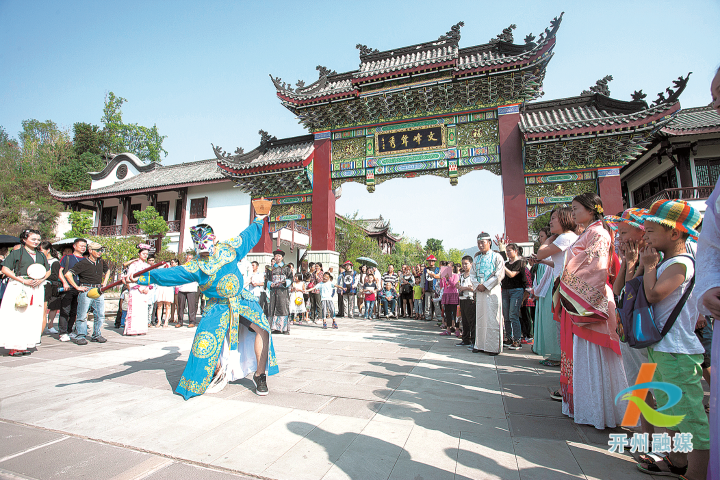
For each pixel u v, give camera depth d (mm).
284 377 4414
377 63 14336
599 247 2928
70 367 4855
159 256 18422
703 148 13523
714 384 1713
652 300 2338
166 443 2604
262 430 2830
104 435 2732
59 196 25234
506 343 7203
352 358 5586
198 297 12375
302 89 14344
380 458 2402
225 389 3893
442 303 9078
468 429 2904
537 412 3309
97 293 3643
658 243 2348
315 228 13742
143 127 42250
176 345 6629
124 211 24375
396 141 13250
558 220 3818
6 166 34562
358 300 14195
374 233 34719
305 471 2230
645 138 10641
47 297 8109
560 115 12219
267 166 13773
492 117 12375
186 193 21906
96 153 40156
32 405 3369
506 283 7047
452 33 13344
